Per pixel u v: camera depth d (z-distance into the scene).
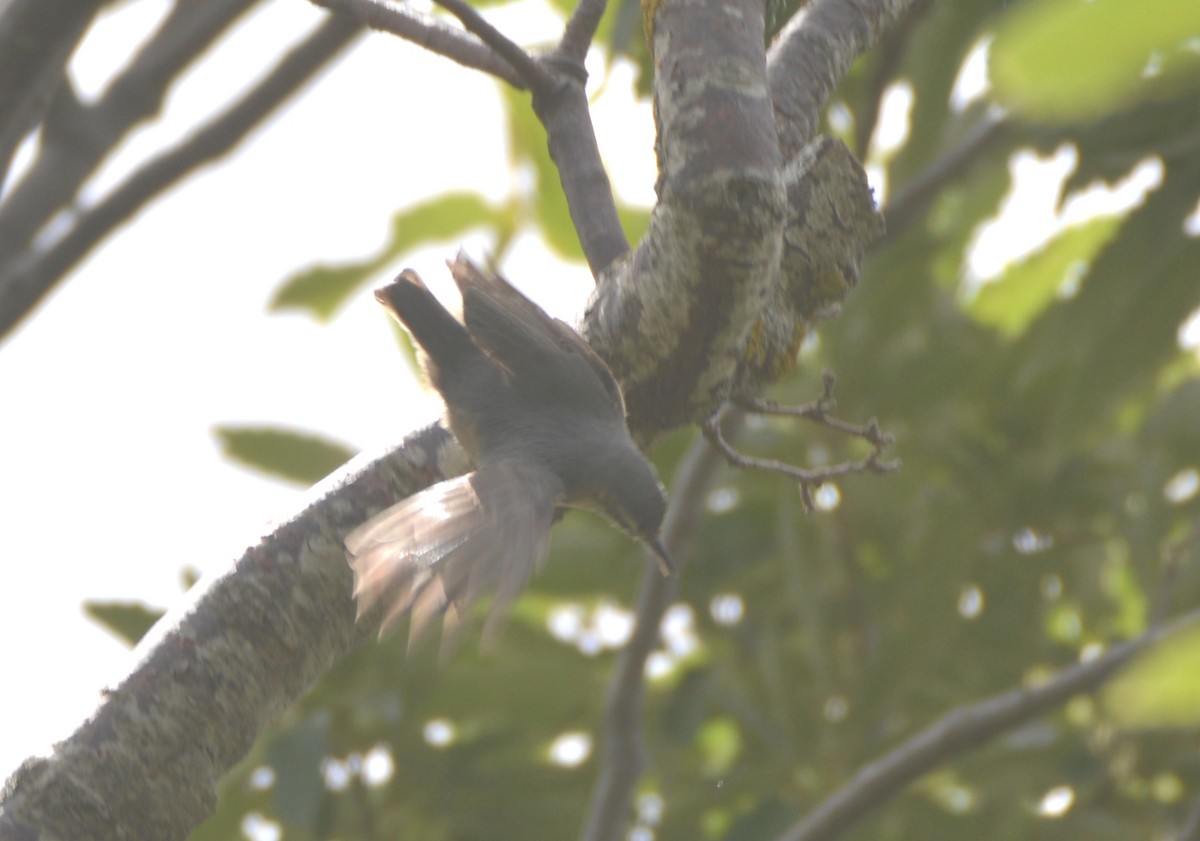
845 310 11.84
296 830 10.73
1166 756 11.46
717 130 5.74
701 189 5.70
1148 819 11.71
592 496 6.07
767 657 11.91
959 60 10.17
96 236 10.77
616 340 6.32
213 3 11.18
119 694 5.64
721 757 13.56
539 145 12.11
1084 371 10.23
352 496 6.07
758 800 11.95
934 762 9.88
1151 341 10.09
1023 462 12.27
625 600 12.02
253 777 10.99
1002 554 12.48
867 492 12.04
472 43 7.07
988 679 12.45
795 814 11.48
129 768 5.54
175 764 5.61
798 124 7.00
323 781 10.37
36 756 5.54
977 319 12.62
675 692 12.25
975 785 12.23
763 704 12.42
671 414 6.57
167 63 10.98
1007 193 12.60
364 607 4.65
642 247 6.18
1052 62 2.20
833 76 7.31
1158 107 9.55
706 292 5.94
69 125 10.78
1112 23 2.15
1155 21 2.14
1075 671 9.88
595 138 6.95
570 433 6.03
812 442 12.13
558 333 6.26
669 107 5.86
